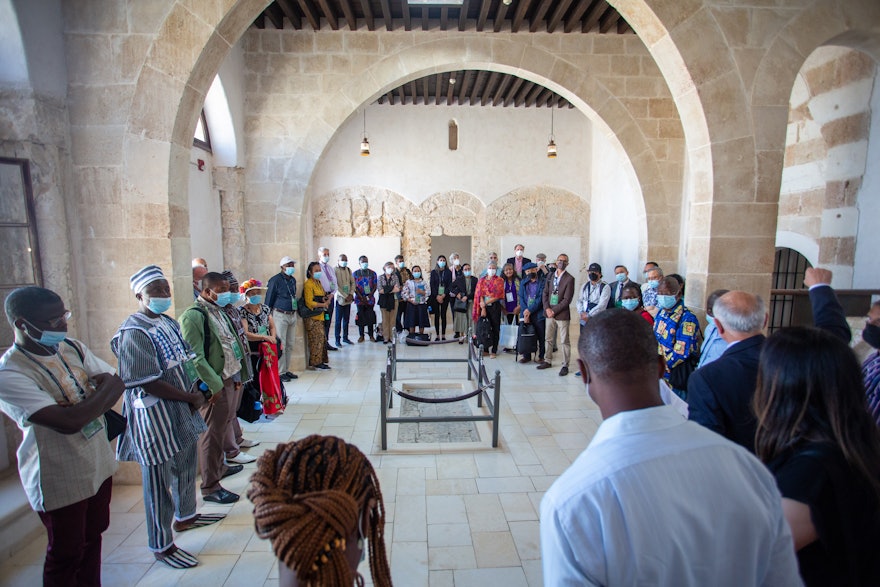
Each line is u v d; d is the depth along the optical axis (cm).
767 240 386
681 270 693
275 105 616
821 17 373
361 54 616
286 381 580
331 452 93
